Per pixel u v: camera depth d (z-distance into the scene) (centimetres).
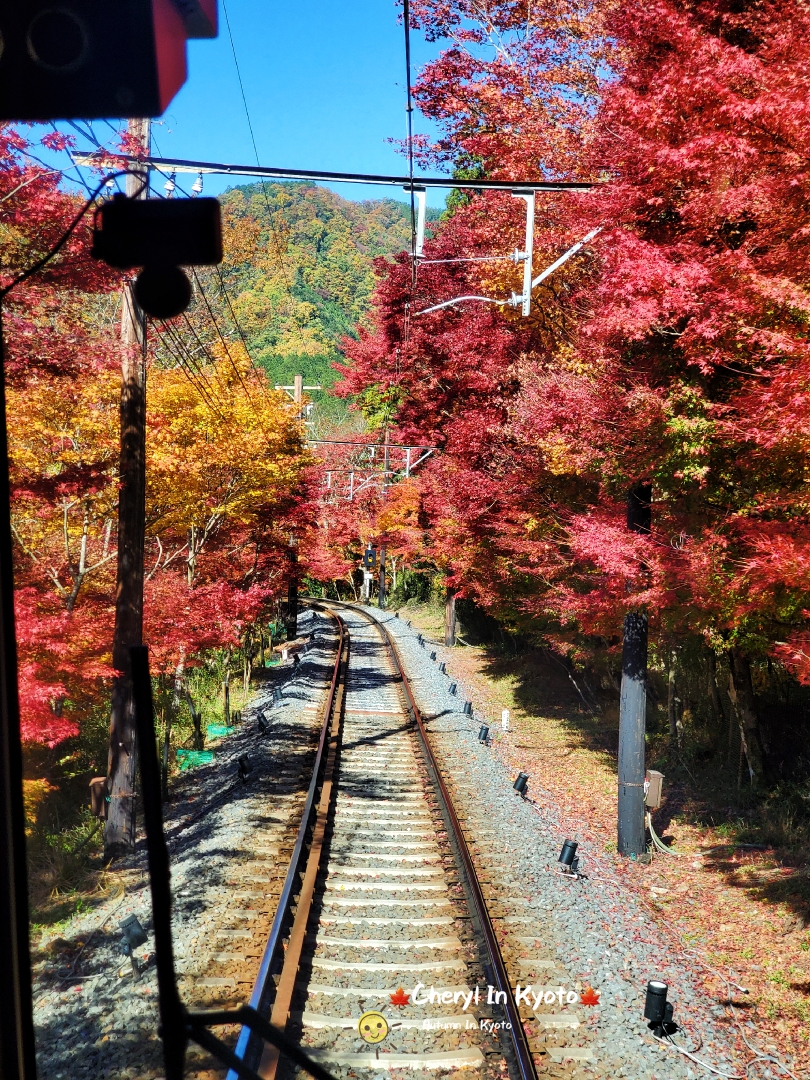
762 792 1281
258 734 1689
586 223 966
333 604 5538
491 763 1505
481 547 1936
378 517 4541
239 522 1950
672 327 950
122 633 1069
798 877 995
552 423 1133
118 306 1329
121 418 1068
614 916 872
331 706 1888
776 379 725
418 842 1048
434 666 2750
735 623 935
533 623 1969
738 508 955
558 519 1471
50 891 936
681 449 906
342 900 848
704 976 781
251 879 896
